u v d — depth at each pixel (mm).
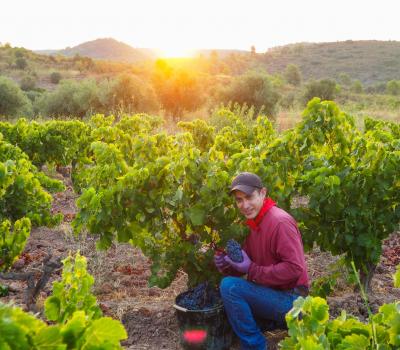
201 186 4367
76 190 9547
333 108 5320
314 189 4750
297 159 5273
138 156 5684
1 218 5500
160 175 4352
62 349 1568
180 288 5500
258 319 3971
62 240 7082
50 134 10648
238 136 9195
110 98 27312
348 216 4926
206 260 4469
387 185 4883
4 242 4664
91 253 6414
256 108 26328
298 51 195125
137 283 5621
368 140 5707
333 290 5379
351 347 1964
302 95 45250
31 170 6953
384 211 5094
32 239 7086
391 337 1980
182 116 27734
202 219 4219
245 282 3797
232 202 4336
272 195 4734
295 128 5414
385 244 7203
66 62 113562
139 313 4730
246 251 3996
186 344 4043
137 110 27438
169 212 4574
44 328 1576
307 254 6551
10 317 1497
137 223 4438
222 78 84062
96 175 4746
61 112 28812
